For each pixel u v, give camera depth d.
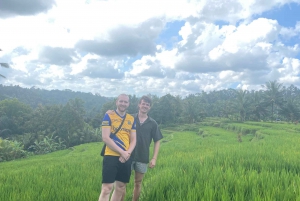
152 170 9.02
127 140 4.69
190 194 4.38
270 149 12.55
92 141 65.62
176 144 27.50
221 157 9.49
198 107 93.56
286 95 173.75
